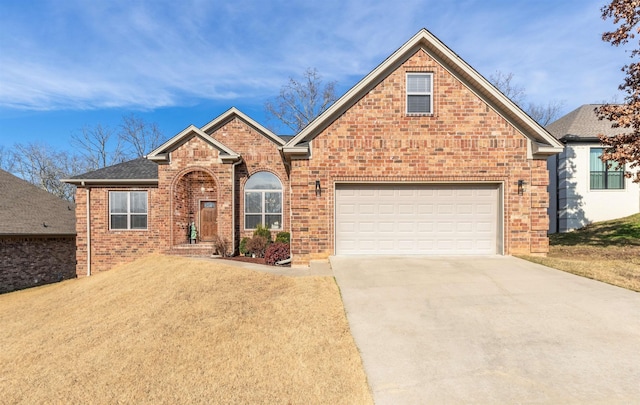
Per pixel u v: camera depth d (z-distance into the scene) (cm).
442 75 1074
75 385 473
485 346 505
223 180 1408
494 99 1062
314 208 1071
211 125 1532
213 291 827
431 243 1093
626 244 1245
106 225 1522
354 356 494
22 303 1073
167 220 1381
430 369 452
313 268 986
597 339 519
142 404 419
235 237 1470
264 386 439
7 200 1697
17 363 570
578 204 1683
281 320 635
